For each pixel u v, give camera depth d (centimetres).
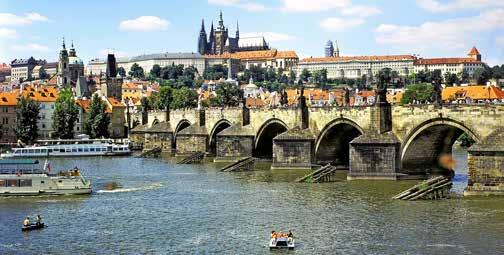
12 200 13225
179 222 10719
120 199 13262
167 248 8981
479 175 12475
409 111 15188
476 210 11088
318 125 18150
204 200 12950
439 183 12612
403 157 15425
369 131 15738
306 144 18162
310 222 10481
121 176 17712
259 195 13450
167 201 12912
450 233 9481
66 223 10806
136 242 9369
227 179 16500
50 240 9575
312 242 9138
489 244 8806
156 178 17062
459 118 14062
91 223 10775
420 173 15675
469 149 12494
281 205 12138
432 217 10612
